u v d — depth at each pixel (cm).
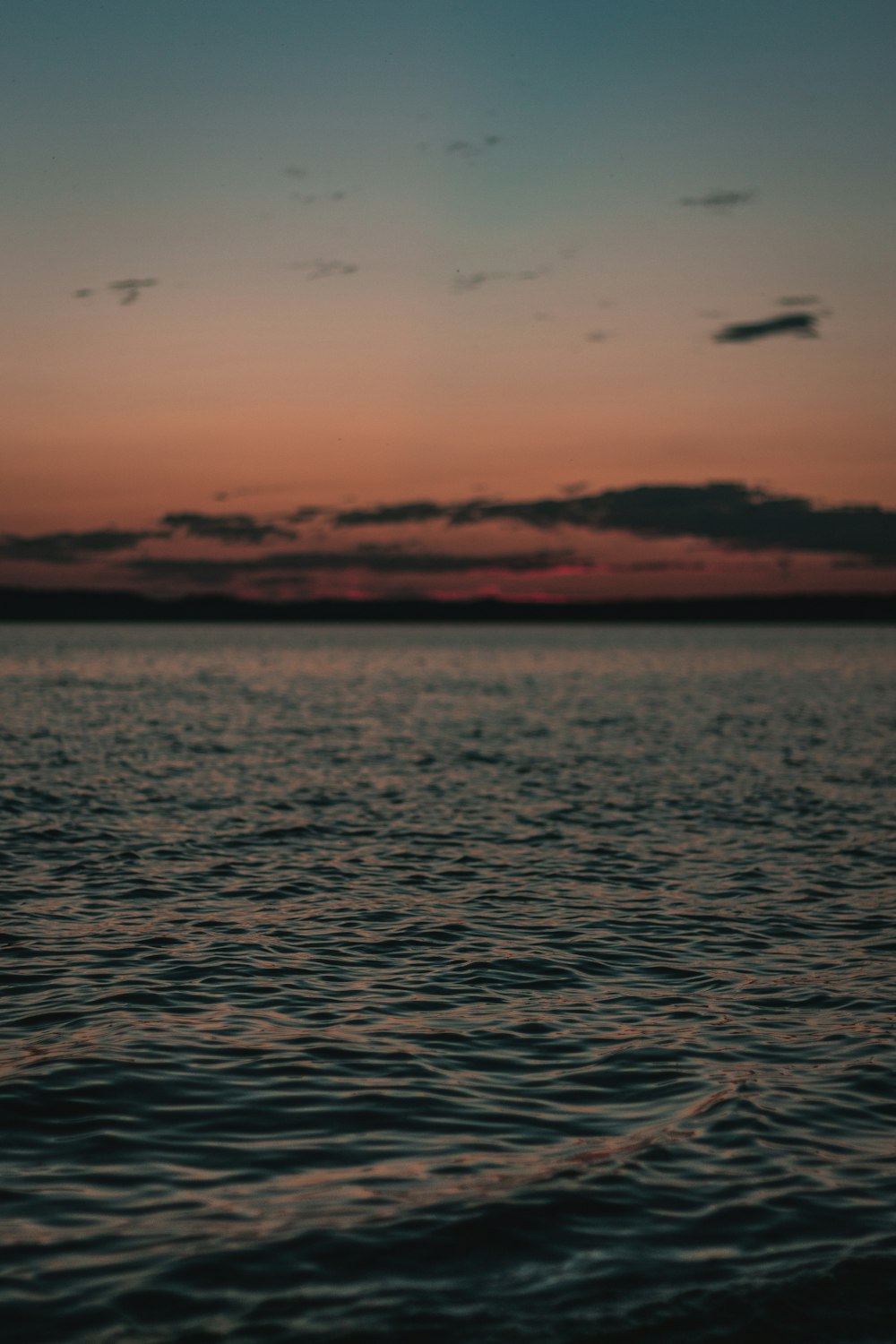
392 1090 1148
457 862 2419
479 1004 1459
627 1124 1068
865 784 3709
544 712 7044
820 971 1619
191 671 12800
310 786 3591
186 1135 1029
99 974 1555
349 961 1656
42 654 18538
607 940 1791
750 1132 1045
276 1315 738
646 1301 765
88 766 3984
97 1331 714
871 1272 805
